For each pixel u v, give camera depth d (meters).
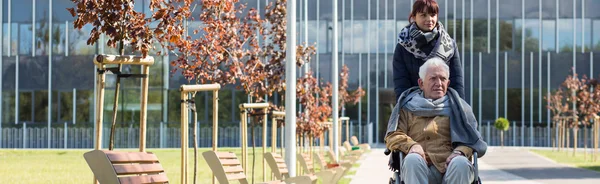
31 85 54.31
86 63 54.22
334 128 30.62
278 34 25.09
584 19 57.28
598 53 57.25
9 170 29.16
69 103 54.28
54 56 54.19
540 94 57.50
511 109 57.72
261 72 23.62
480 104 57.72
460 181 8.02
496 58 57.53
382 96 57.31
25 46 54.28
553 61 57.47
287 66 18.45
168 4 12.00
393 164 8.65
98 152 7.48
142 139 10.47
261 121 22.53
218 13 17.98
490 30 57.53
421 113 8.55
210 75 18.66
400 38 9.34
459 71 9.48
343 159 33.50
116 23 11.10
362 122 57.56
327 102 42.19
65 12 54.16
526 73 57.56
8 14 54.16
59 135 54.31
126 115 54.44
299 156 17.88
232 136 55.56
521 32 57.56
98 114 10.13
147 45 11.14
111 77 54.12
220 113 55.66
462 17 57.66
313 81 31.53
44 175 26.31
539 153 49.31
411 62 9.42
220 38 17.77
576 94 55.97
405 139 8.37
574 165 35.16
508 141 57.91
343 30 57.44
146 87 10.54
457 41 57.69
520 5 57.59
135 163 8.12
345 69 53.84
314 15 56.66
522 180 25.38
